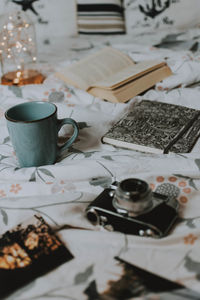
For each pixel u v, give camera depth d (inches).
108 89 33.5
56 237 19.2
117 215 19.3
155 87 36.6
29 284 16.8
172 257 18.0
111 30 53.1
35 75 39.2
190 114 29.7
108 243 19.0
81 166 23.9
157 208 19.4
